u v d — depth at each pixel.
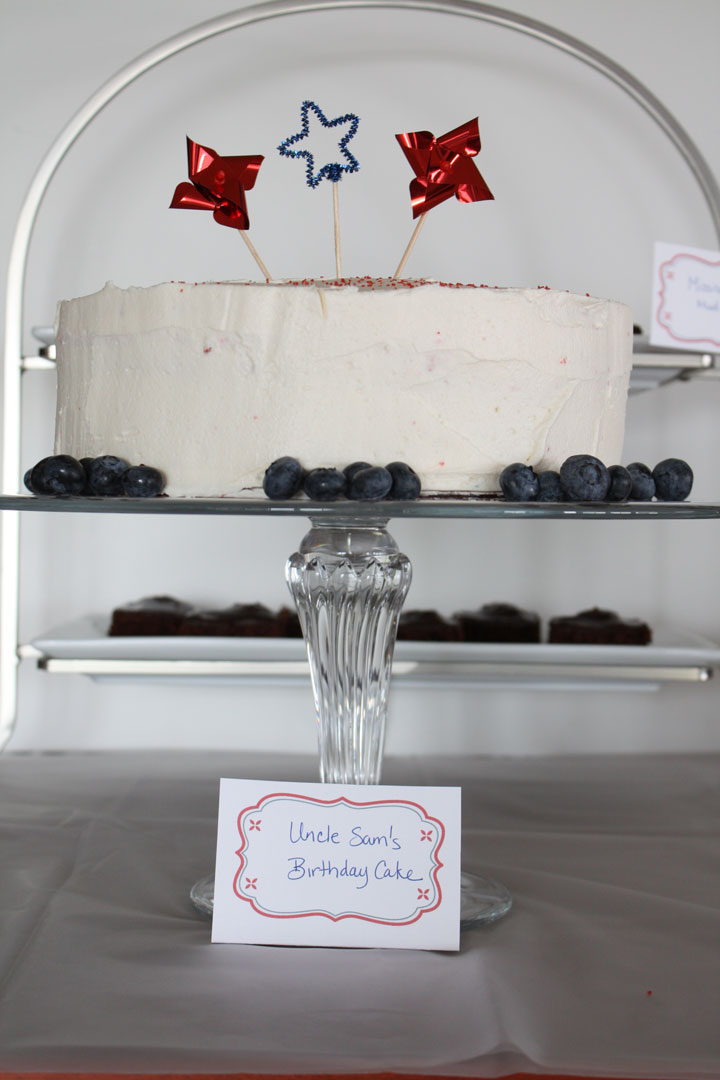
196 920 0.83
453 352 0.77
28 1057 0.62
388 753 1.46
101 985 0.71
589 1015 0.67
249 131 1.40
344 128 1.39
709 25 1.41
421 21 1.39
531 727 1.46
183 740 1.46
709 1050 0.63
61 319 0.86
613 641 1.33
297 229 1.40
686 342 1.10
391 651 0.90
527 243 1.41
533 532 1.44
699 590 1.45
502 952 0.77
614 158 1.41
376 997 0.69
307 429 0.77
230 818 0.79
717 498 1.42
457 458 0.78
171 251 1.40
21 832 1.04
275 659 1.25
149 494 0.77
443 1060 0.61
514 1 1.40
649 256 1.42
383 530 0.90
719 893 0.90
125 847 1.00
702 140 1.42
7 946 0.77
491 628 1.34
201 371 0.78
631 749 1.47
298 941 0.78
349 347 0.76
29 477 0.76
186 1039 0.63
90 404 0.82
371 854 0.78
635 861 0.98
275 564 1.44
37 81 1.40
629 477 0.78
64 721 1.45
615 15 1.41
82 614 1.44
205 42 1.39
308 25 1.39
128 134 1.39
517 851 1.01
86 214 1.40
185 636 1.31
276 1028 0.65
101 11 1.39
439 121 1.40
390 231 1.40
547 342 0.79
